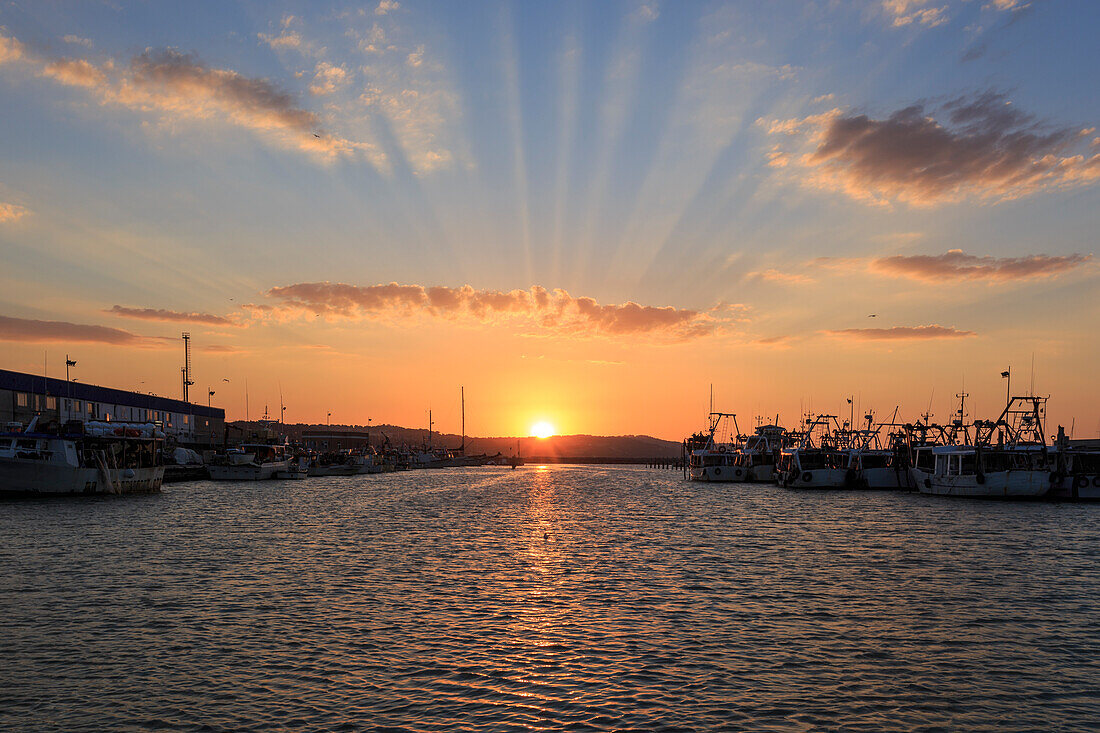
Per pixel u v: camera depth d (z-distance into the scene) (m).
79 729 15.56
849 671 19.31
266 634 22.20
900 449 96.19
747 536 46.56
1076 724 16.19
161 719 16.06
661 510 68.06
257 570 32.78
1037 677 18.95
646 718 16.30
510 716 16.33
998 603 26.73
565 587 29.47
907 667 19.64
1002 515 59.62
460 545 41.84
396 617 24.36
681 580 31.11
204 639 21.67
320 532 47.41
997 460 78.31
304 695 17.42
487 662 19.83
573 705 16.97
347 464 164.75
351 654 20.39
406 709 16.69
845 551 39.53
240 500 75.25
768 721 16.22
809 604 26.56
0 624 23.22
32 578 30.47
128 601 26.38
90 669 19.08
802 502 77.00
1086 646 21.52
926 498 80.88
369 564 34.72
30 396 90.56
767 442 128.25
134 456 75.69
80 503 64.25
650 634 22.53
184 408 136.62
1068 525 51.91
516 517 60.28
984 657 20.47
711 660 20.12
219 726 15.74
